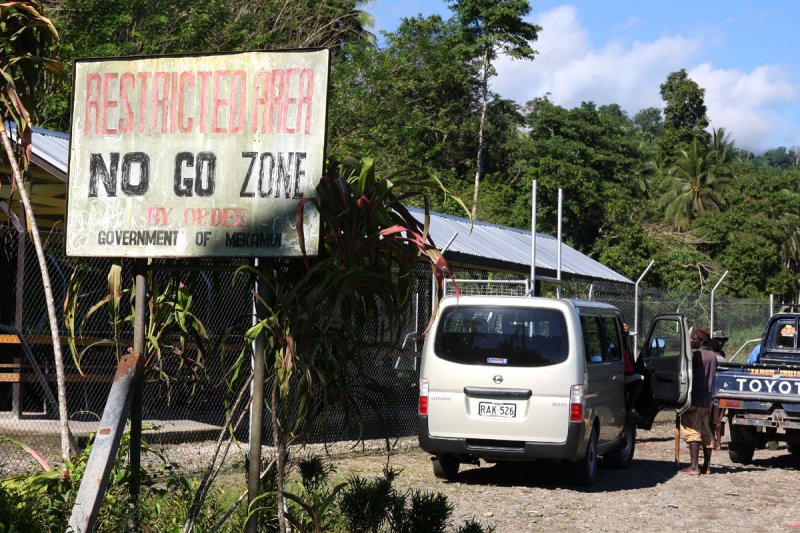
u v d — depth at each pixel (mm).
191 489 6145
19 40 6051
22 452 10453
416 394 15125
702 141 88438
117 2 25344
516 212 52062
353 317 5340
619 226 52844
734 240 62781
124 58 5367
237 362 5254
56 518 5109
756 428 14133
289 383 4934
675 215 75625
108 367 12547
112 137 5371
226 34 28656
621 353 12680
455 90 59719
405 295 5234
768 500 10922
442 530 5836
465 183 53219
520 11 64062
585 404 10875
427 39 47594
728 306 25922
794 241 74500
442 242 17516
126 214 5328
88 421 12617
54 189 13211
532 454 10750
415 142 36031
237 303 11547
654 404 13102
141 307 5488
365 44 35344
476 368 10922
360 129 32500
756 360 16609
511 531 8664
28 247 12164
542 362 10820
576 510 9828
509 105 65875
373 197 5125
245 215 5129
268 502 5801
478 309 11133
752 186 80312
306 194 5031
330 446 12750
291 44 31609
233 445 11750
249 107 5160
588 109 63156
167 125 5285
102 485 4828
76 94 5438
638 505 10250
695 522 9422
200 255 5191
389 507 5965
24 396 13297
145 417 12195
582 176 54531
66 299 5766
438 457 11344
